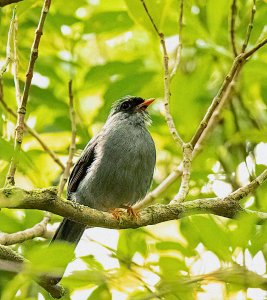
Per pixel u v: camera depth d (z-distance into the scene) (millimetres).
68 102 14414
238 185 14414
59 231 12016
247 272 8773
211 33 13844
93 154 13117
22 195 8711
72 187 13297
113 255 10672
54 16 14484
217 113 13430
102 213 9867
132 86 14031
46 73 14258
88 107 15008
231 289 9617
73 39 14781
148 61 15164
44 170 14656
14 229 12273
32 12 14414
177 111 14094
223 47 14234
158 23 12305
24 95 9797
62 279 9656
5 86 14031
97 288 10344
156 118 14711
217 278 8836
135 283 9812
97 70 13938
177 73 14227
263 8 14227
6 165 12195
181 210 10180
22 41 14781
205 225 8898
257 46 11117
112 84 14047
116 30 14797
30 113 14203
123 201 12984
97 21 14477
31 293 10867
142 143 12930
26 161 13352
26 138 14797
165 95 11391
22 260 9641
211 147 14617
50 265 7668
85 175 13148
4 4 9172
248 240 8766
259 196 12531
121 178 12758
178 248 10281
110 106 14164
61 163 13477
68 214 9406
